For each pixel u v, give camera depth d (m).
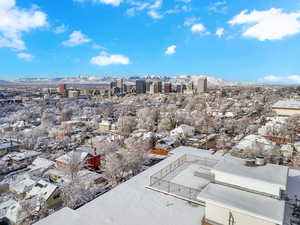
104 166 28.84
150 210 6.84
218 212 5.71
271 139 35.72
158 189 8.17
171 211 6.79
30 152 40.38
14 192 25.27
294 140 34.69
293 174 8.86
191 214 6.62
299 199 6.57
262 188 5.91
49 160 34.34
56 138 49.41
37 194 22.12
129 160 26.45
